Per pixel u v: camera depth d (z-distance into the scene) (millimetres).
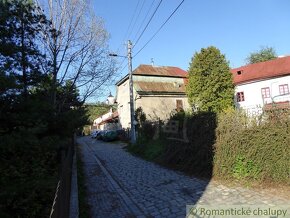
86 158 20797
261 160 8766
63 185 5547
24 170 8398
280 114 8656
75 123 11977
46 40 14781
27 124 8484
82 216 7164
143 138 21844
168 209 7371
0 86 7453
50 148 9320
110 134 38844
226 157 9812
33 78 10648
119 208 7844
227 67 28656
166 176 11617
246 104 37312
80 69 17328
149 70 38688
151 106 34812
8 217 6438
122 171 13883
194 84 28562
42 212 6809
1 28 9875
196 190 8945
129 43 25062
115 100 46281
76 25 16609
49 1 15805
